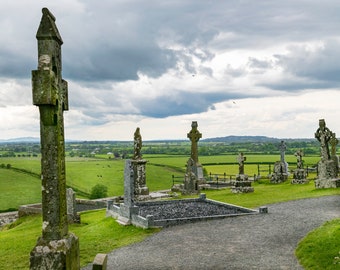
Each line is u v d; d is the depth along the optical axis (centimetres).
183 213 2889
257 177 5731
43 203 1299
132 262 1786
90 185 8156
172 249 1959
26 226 3600
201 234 2225
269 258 1712
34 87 1267
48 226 1291
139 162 4409
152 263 1752
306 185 4409
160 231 2386
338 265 1474
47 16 1291
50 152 1301
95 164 12181
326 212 2656
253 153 16675
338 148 15850
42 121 1297
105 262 1139
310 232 2064
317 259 1602
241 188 4178
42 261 1256
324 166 3862
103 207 4566
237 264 1659
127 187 2744
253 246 1912
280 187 4519
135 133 4503
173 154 18538
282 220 2461
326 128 3881
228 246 1941
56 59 1324
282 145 5378
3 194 6731
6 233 3253
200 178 5159
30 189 7256
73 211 3225
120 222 2714
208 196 4159
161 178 8906
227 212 2895
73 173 9431
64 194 1348
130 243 2156
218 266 1650
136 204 3347
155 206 3328
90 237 2442
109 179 8819
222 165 10338
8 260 1989
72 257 1325
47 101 1264
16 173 8625
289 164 8912
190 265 1688
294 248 1833
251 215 2692
